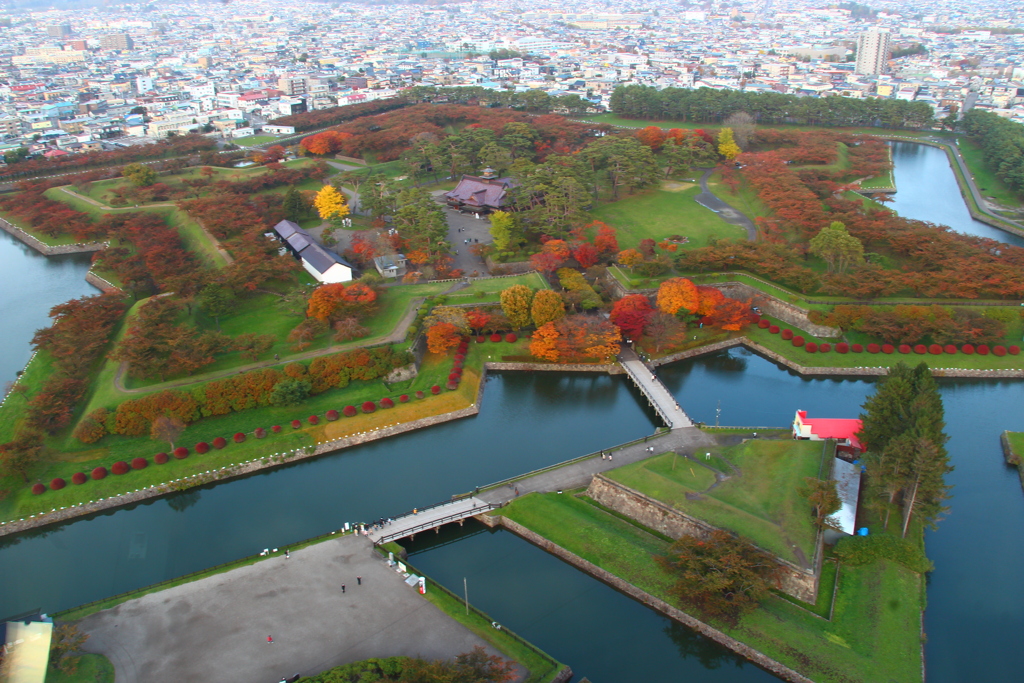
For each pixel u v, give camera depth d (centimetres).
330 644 11212
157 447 16400
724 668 11444
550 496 14700
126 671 10706
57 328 19562
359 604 12081
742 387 19475
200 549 14225
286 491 15850
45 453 15788
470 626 11662
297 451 16650
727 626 11619
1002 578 13025
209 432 16900
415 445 17275
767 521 12800
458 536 14538
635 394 19225
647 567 12688
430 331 19375
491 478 16025
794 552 12156
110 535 14725
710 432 16575
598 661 11556
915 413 13812
